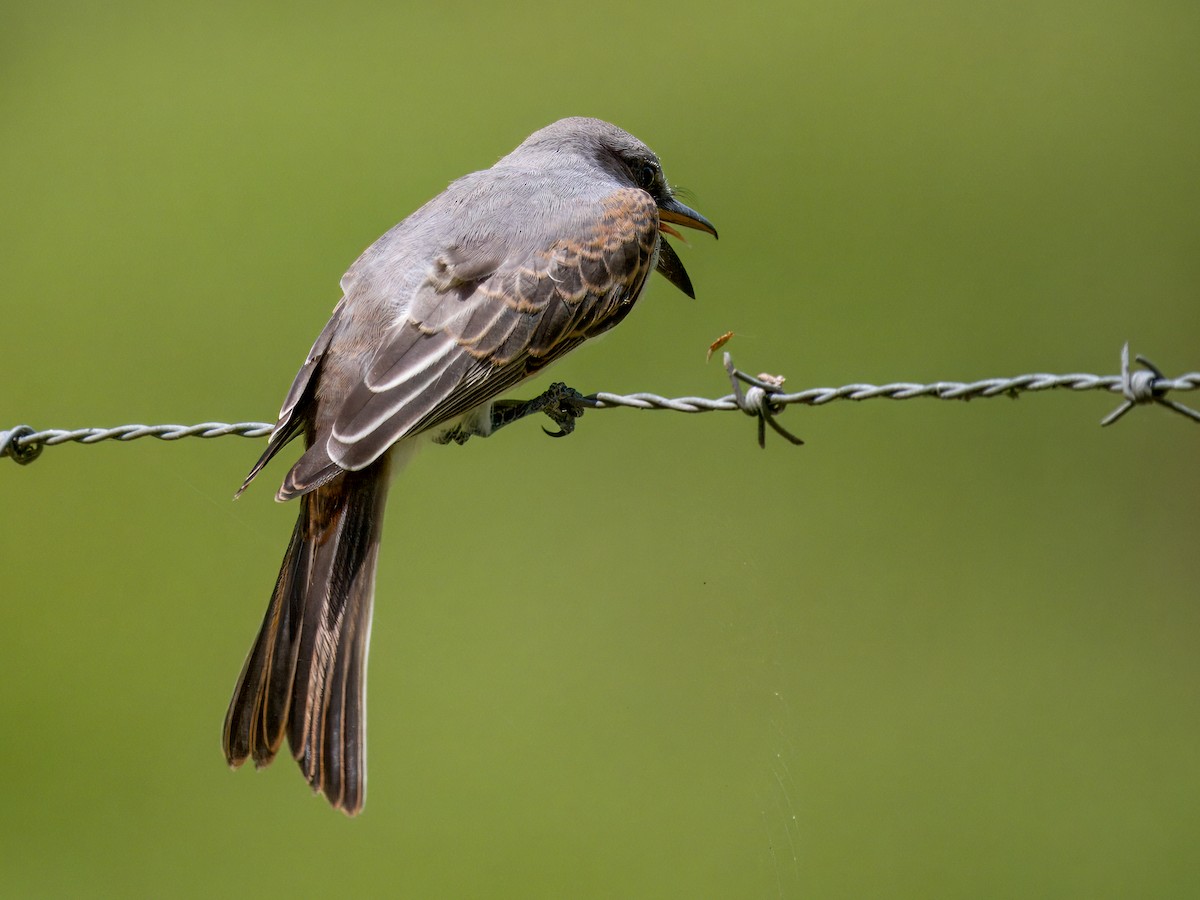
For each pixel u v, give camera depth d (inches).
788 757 387.2
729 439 524.4
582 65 740.7
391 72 738.2
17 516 508.4
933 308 587.2
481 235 275.7
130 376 569.9
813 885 380.8
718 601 456.4
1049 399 563.2
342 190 663.8
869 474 521.0
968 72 721.0
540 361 274.8
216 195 660.7
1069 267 608.4
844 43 747.4
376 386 254.2
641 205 295.4
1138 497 518.9
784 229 629.3
